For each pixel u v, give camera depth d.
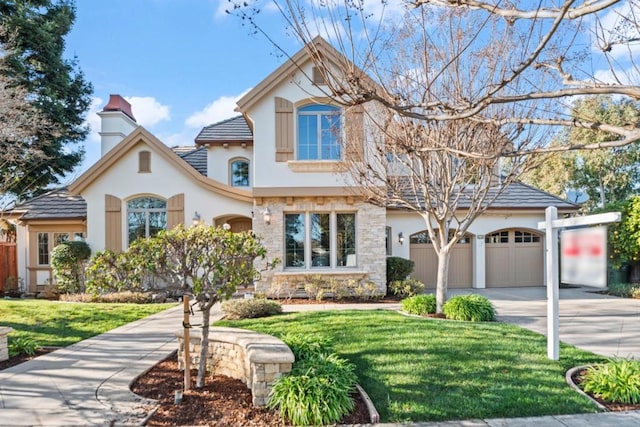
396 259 16.77
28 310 12.60
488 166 10.45
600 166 30.58
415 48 9.31
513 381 6.38
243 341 6.66
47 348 8.78
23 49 21.75
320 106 15.99
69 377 6.87
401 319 10.55
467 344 8.06
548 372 6.77
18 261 19.30
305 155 16.00
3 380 6.73
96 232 17.03
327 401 5.28
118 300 15.34
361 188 12.75
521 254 19.58
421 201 15.84
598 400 5.84
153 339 9.50
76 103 25.86
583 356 7.56
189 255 5.97
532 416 5.39
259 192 15.70
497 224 19.14
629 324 10.84
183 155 21.67
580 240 6.98
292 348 7.00
